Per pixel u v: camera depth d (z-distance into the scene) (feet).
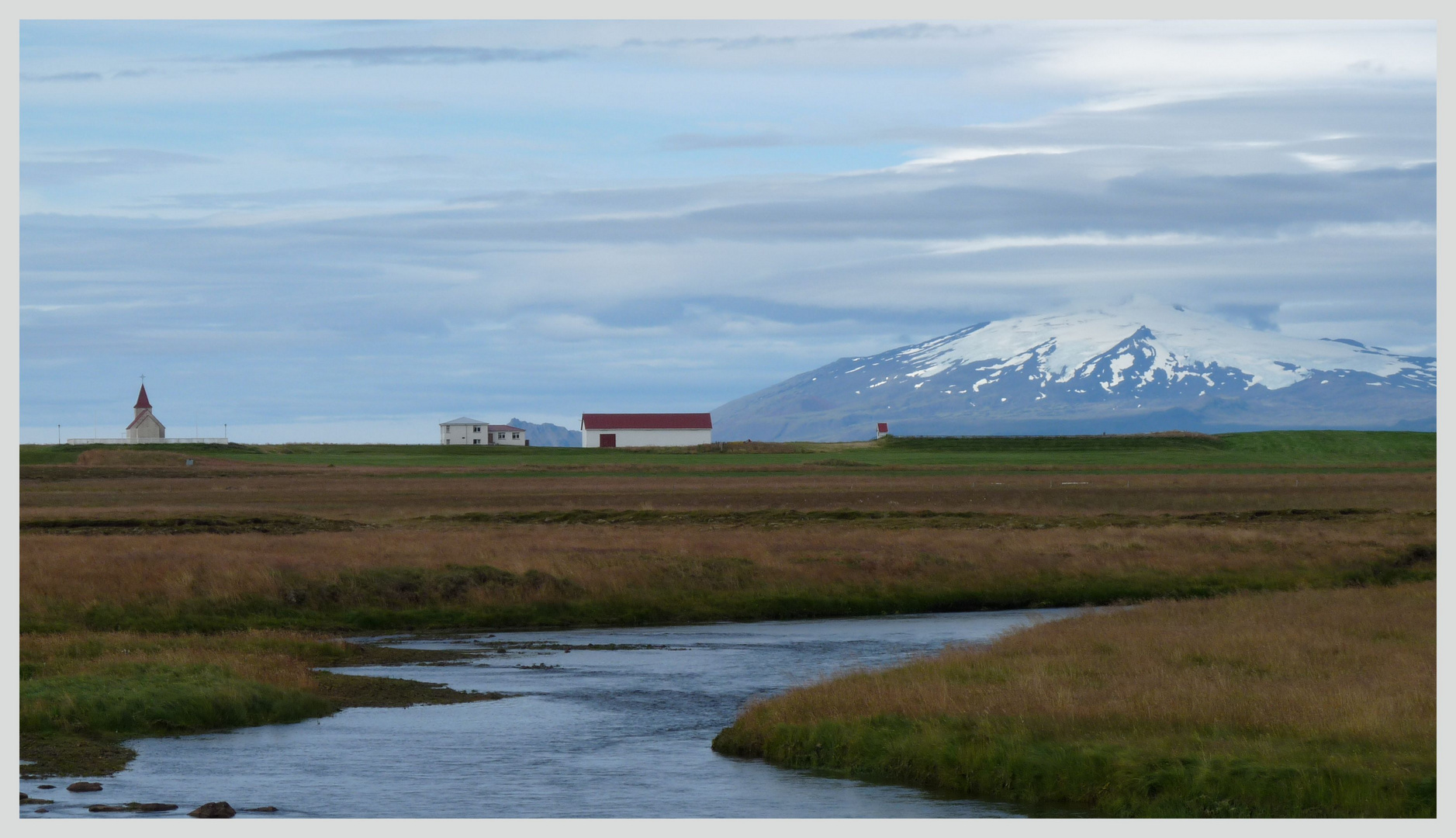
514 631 213.25
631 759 114.93
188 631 198.29
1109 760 98.84
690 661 176.96
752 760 114.42
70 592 205.05
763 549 271.08
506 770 110.42
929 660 153.69
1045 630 177.37
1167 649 151.84
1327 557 284.20
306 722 132.46
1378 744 102.06
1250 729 107.24
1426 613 184.44
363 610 216.54
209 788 104.06
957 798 99.86
